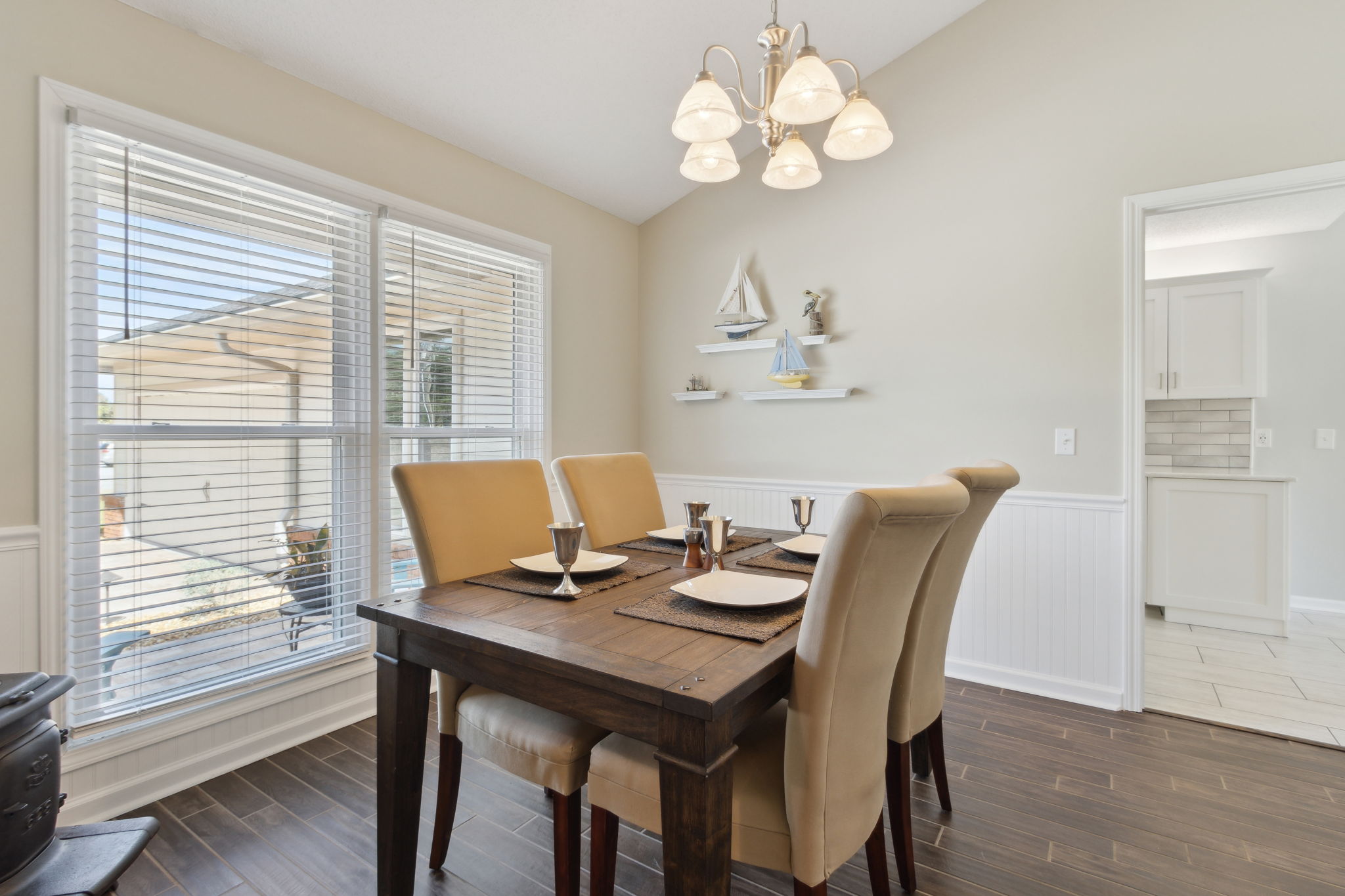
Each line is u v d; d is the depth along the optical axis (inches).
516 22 91.4
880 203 122.0
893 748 60.4
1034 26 107.3
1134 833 69.9
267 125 87.5
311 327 93.6
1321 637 135.7
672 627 51.3
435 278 111.4
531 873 64.5
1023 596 109.0
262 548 88.3
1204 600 142.4
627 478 97.7
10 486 67.5
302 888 61.8
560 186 133.5
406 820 58.0
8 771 46.1
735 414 140.8
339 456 97.1
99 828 54.9
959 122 114.0
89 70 71.9
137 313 76.5
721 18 99.4
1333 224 152.1
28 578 68.4
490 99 104.9
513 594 61.6
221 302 83.7
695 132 70.8
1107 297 101.8
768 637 48.3
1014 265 109.2
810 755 42.7
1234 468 161.6
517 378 127.3
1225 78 93.7
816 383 129.5
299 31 84.1
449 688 64.7
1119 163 100.8
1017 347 109.0
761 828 44.9
